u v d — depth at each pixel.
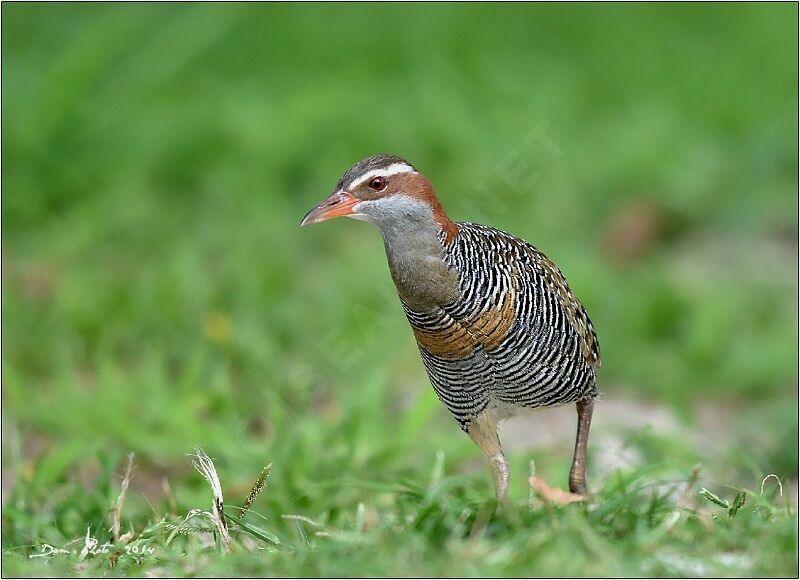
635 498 8.27
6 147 16.50
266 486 9.66
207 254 15.20
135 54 18.30
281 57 19.27
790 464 10.71
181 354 12.93
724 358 13.36
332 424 10.77
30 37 19.09
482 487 9.40
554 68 19.22
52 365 12.95
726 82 18.95
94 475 10.87
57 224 15.90
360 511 8.34
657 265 15.39
